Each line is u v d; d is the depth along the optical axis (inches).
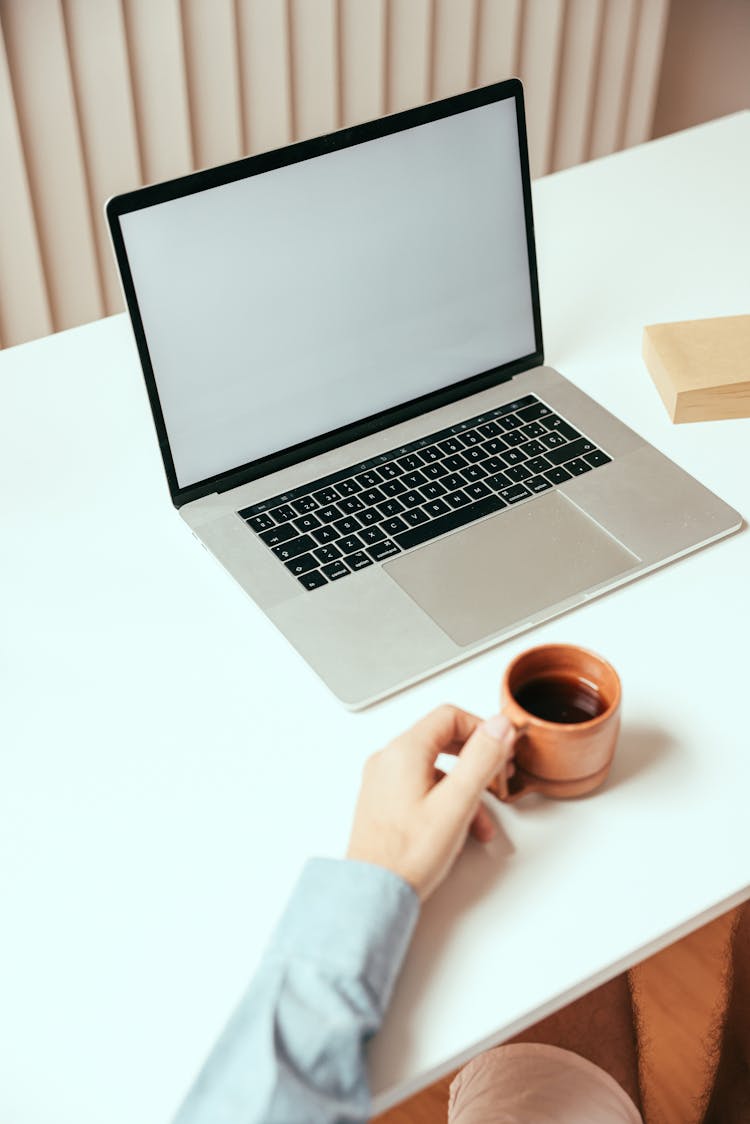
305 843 30.0
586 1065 35.9
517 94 39.7
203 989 27.3
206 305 36.4
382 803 28.5
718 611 35.7
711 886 29.0
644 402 43.0
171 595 36.2
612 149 88.6
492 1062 36.0
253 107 75.2
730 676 33.8
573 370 44.3
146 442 41.5
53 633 34.9
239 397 38.0
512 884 29.0
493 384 43.1
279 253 37.0
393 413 41.3
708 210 52.7
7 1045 26.4
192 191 34.9
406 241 39.2
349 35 74.4
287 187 36.4
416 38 76.4
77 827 30.3
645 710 32.8
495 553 36.7
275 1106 23.7
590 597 35.6
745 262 49.8
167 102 71.6
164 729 32.5
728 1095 42.9
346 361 39.6
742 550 37.7
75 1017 26.9
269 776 31.4
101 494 39.5
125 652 34.5
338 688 32.9
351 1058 25.0
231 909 28.7
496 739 28.4
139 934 28.2
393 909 26.7
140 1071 26.1
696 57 89.6
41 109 67.7
